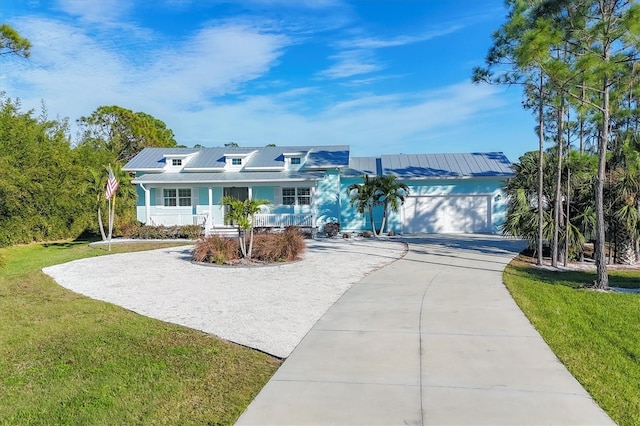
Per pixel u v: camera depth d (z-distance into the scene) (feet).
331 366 16.76
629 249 47.24
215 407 13.66
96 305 27.91
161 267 43.60
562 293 29.35
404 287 31.65
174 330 22.06
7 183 65.31
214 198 79.36
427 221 81.15
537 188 49.73
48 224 76.02
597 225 31.65
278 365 17.21
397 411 13.07
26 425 12.72
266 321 23.56
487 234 77.05
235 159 80.69
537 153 52.08
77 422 12.84
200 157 85.71
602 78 31.17
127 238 71.92
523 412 12.92
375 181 73.46
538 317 23.17
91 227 78.64
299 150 83.15
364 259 47.26
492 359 17.19
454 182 80.23
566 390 14.37
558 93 38.73
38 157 75.56
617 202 46.47
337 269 40.86
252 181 73.61
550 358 17.25
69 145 88.48
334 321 23.17
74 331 22.13
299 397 14.16
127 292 32.17
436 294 29.12
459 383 14.98
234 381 15.64
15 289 33.88
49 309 26.99
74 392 14.85
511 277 35.47
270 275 38.22
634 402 13.51
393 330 21.25
